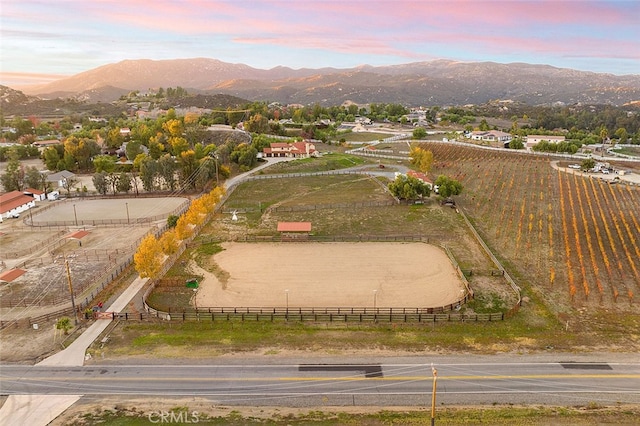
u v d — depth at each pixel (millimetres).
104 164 163625
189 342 54562
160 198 130250
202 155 167250
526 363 49812
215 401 44000
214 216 109625
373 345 53781
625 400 43688
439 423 40438
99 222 104938
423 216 107812
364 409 42781
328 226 101500
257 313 61406
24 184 133875
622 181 139125
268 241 91938
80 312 62625
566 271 75625
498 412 41906
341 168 167750
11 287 71562
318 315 60938
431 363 49938
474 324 58719
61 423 41094
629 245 86500
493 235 93688
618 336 55656
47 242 92188
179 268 78312
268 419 41438
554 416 41312
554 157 183250
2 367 49906
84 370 49188
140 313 61938
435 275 74688
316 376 47781
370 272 76125
